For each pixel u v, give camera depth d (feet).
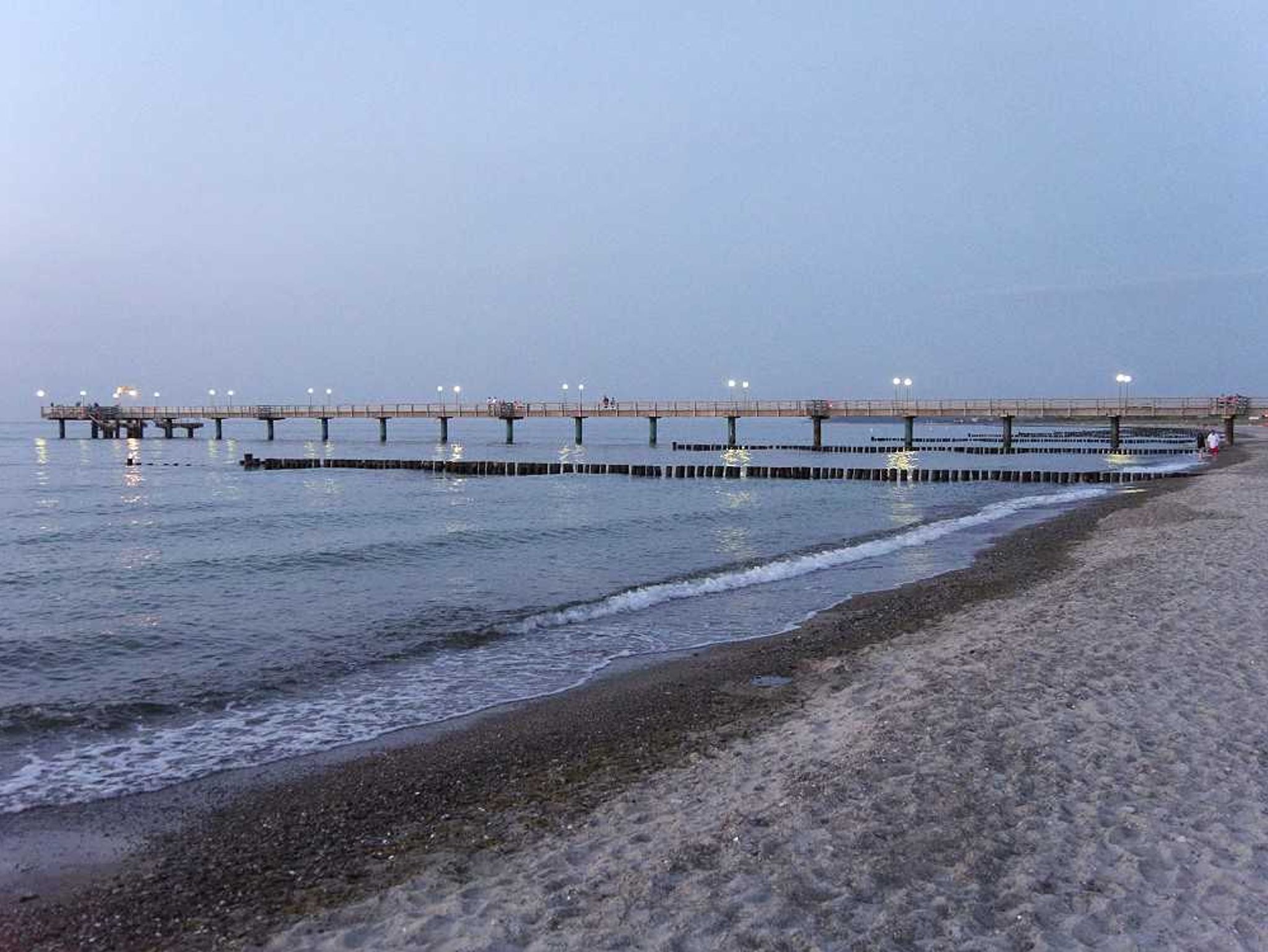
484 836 21.34
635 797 22.90
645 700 33.09
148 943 16.98
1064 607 41.45
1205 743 23.27
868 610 48.44
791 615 48.60
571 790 24.23
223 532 87.45
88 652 41.19
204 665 38.99
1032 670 30.78
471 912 16.89
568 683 36.22
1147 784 20.94
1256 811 19.29
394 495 132.36
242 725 31.27
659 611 50.08
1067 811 19.65
